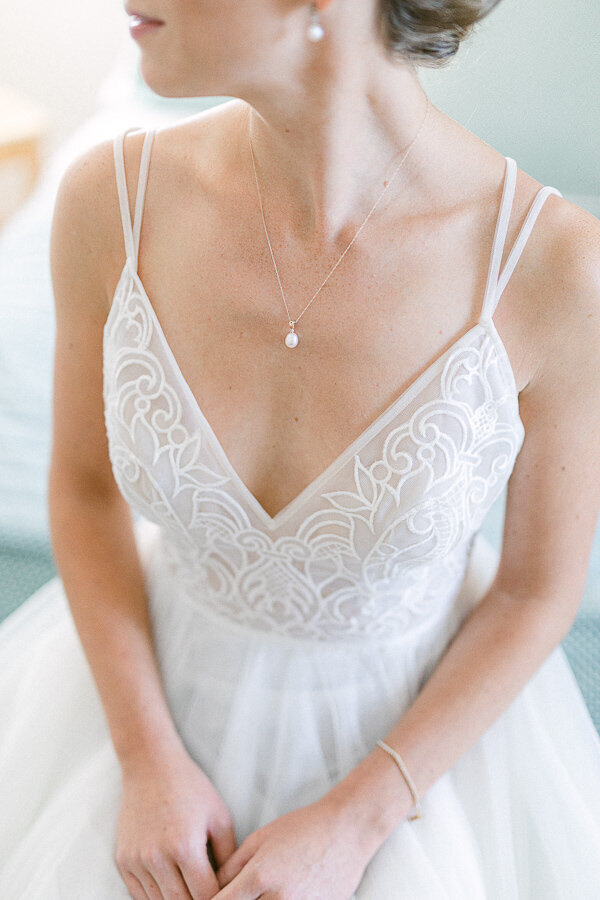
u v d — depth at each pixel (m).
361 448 0.70
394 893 0.70
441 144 0.69
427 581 0.78
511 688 0.76
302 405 0.71
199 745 0.80
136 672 0.79
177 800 0.73
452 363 0.69
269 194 0.70
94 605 0.81
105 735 0.82
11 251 1.61
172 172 0.73
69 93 2.61
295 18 0.60
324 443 0.71
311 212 0.69
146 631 0.82
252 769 0.79
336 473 0.70
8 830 0.77
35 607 0.93
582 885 0.74
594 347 0.69
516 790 0.79
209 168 0.73
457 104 1.31
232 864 0.71
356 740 0.79
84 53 2.56
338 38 0.61
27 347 1.39
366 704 0.80
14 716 0.84
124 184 0.74
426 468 0.70
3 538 1.15
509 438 0.71
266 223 0.71
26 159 2.43
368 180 0.68
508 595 0.79
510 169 0.70
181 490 0.73
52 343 1.40
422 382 0.69
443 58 0.66
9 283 1.52
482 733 0.76
